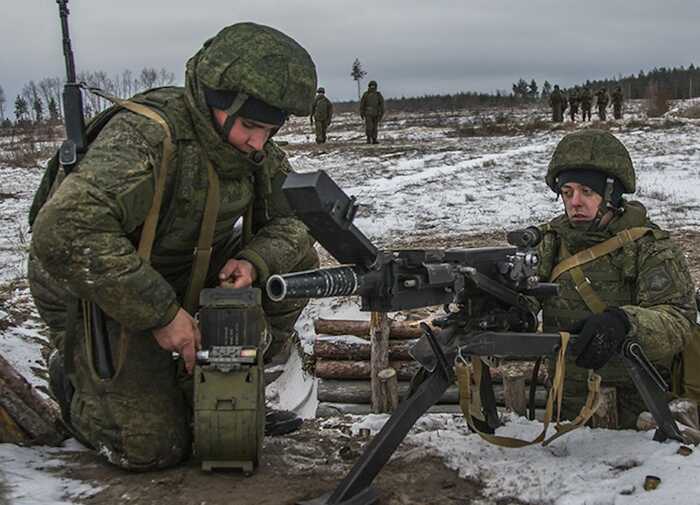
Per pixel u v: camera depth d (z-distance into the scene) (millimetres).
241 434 3162
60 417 3932
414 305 2789
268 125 3168
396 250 2775
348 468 3361
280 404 6355
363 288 2629
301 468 3361
